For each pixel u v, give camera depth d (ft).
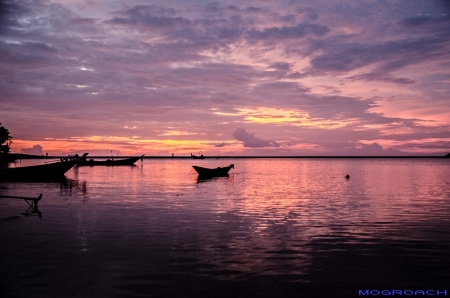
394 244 45.65
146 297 30.27
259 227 55.31
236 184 137.69
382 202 83.97
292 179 171.53
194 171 239.30
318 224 57.72
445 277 34.96
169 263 38.06
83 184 129.08
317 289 32.12
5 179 139.74
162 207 74.28
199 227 55.06
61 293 30.83
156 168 293.64
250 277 34.45
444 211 70.38
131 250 42.57
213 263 38.14
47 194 96.17
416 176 193.88
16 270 35.88
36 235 49.32
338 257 40.40
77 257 39.88
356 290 32.09
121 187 118.62
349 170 284.41
